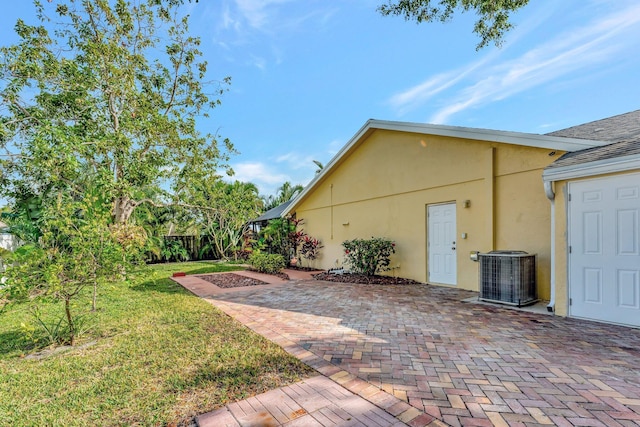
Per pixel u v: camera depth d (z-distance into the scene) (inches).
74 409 102.0
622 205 173.0
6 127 392.8
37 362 141.0
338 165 452.8
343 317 200.2
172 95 500.7
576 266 190.1
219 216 691.4
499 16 242.1
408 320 190.9
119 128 446.3
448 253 308.5
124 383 117.6
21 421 96.0
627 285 170.9
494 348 143.3
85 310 232.7
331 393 105.6
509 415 91.6
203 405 101.3
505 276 226.2
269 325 185.5
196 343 157.5
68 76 424.5
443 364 127.0
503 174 263.4
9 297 152.9
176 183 530.6
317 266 506.3
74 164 374.0
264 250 590.2
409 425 87.5
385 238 377.1
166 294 290.4
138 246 199.0
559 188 198.1
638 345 144.6
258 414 94.2
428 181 325.7
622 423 87.4
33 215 407.2
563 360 129.0
